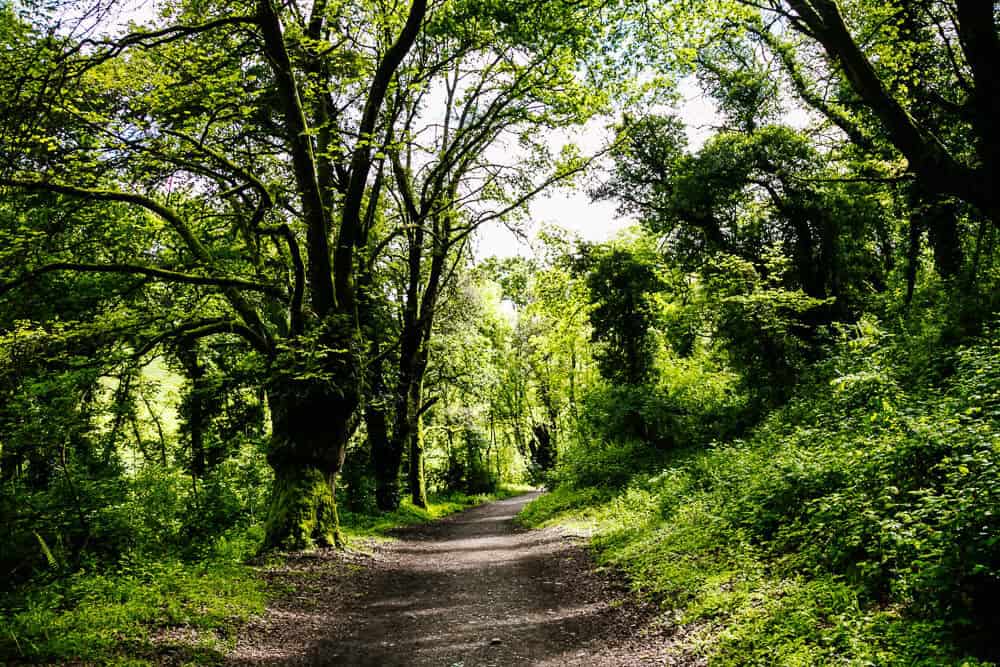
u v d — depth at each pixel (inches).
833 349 614.2
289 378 485.7
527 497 1566.2
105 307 520.1
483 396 1178.6
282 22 542.6
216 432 580.1
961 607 177.6
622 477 701.9
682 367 829.2
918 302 593.6
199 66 436.1
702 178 854.5
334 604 349.4
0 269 432.1
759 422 592.4
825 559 248.5
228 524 508.7
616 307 825.5
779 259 633.0
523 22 539.5
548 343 1147.3
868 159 610.2
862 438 319.0
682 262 960.9
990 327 436.8
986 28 271.4
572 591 346.9
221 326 496.7
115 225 525.3
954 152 503.8
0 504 378.9
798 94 726.5
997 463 211.8
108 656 224.1
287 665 246.2
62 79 276.7
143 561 369.1
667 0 437.4
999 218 285.0
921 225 619.5
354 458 909.2
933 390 374.3
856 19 473.1
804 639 194.1
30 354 406.9
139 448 552.7
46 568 367.9
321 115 624.1
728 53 817.5
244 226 555.8
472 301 1117.7
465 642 273.0
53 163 421.7
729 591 259.4
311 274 518.0
